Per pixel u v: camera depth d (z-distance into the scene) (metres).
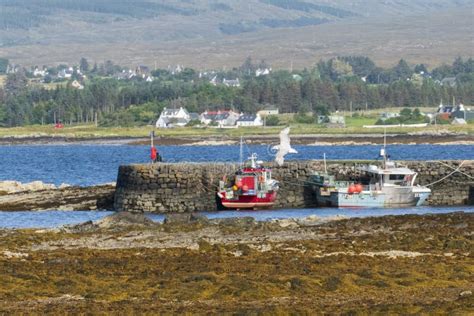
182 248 126.06
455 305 91.62
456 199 189.75
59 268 112.88
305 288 101.19
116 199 185.50
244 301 96.88
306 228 142.50
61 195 197.25
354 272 108.31
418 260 115.25
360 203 184.50
